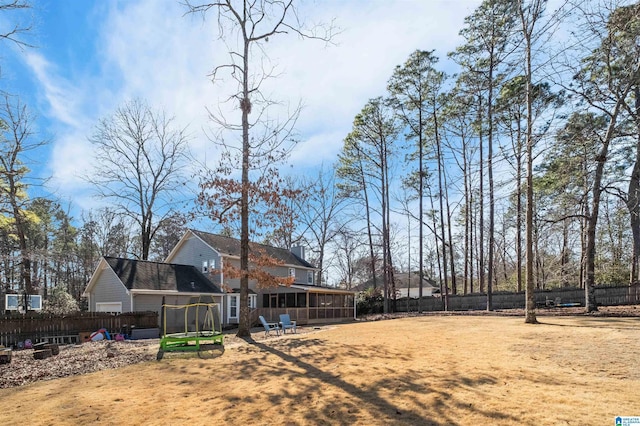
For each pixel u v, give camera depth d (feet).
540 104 63.10
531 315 46.11
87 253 140.15
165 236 139.13
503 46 78.89
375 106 105.91
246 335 47.62
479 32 81.20
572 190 68.03
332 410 18.48
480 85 82.48
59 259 80.74
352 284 163.53
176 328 69.82
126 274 74.59
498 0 76.28
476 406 17.61
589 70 51.70
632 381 20.38
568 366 24.13
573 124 56.65
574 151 60.80
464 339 36.22
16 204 72.90
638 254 76.33
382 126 108.88
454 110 93.86
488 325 46.88
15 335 52.19
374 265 125.29
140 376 27.63
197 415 18.89
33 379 28.30
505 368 24.22
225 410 19.40
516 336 35.81
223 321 84.99
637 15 44.83
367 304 113.39
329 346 36.19
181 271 86.53
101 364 32.71
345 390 21.42
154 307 74.23
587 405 16.98
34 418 19.24
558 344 30.66
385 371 24.98
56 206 115.14
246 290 49.19
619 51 49.19
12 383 27.17
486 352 29.60
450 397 19.10
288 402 20.07
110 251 144.05
